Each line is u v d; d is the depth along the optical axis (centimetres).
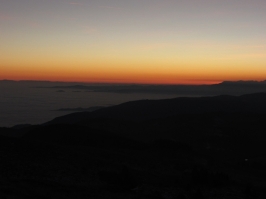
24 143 2620
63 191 1560
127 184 1809
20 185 1547
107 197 1545
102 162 2339
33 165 2039
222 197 1712
